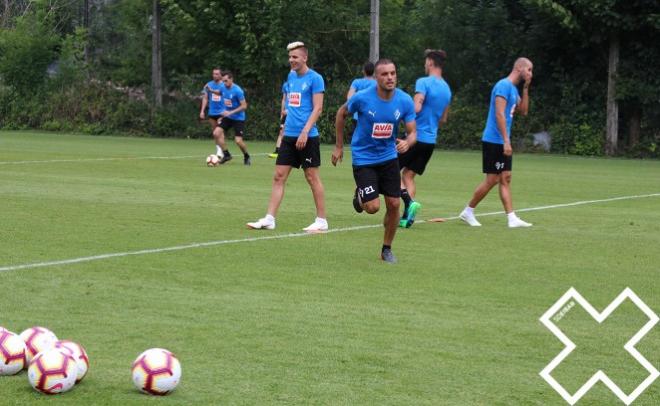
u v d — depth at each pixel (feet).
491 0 128.57
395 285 31.01
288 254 36.58
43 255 35.06
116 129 145.89
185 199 55.36
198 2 137.28
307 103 43.04
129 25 163.94
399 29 146.20
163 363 19.30
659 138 118.21
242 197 57.16
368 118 34.71
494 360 22.38
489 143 45.68
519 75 45.39
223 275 32.01
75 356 19.61
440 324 25.76
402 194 45.16
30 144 111.75
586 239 42.57
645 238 43.21
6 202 51.62
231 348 22.97
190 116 143.54
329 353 22.68
